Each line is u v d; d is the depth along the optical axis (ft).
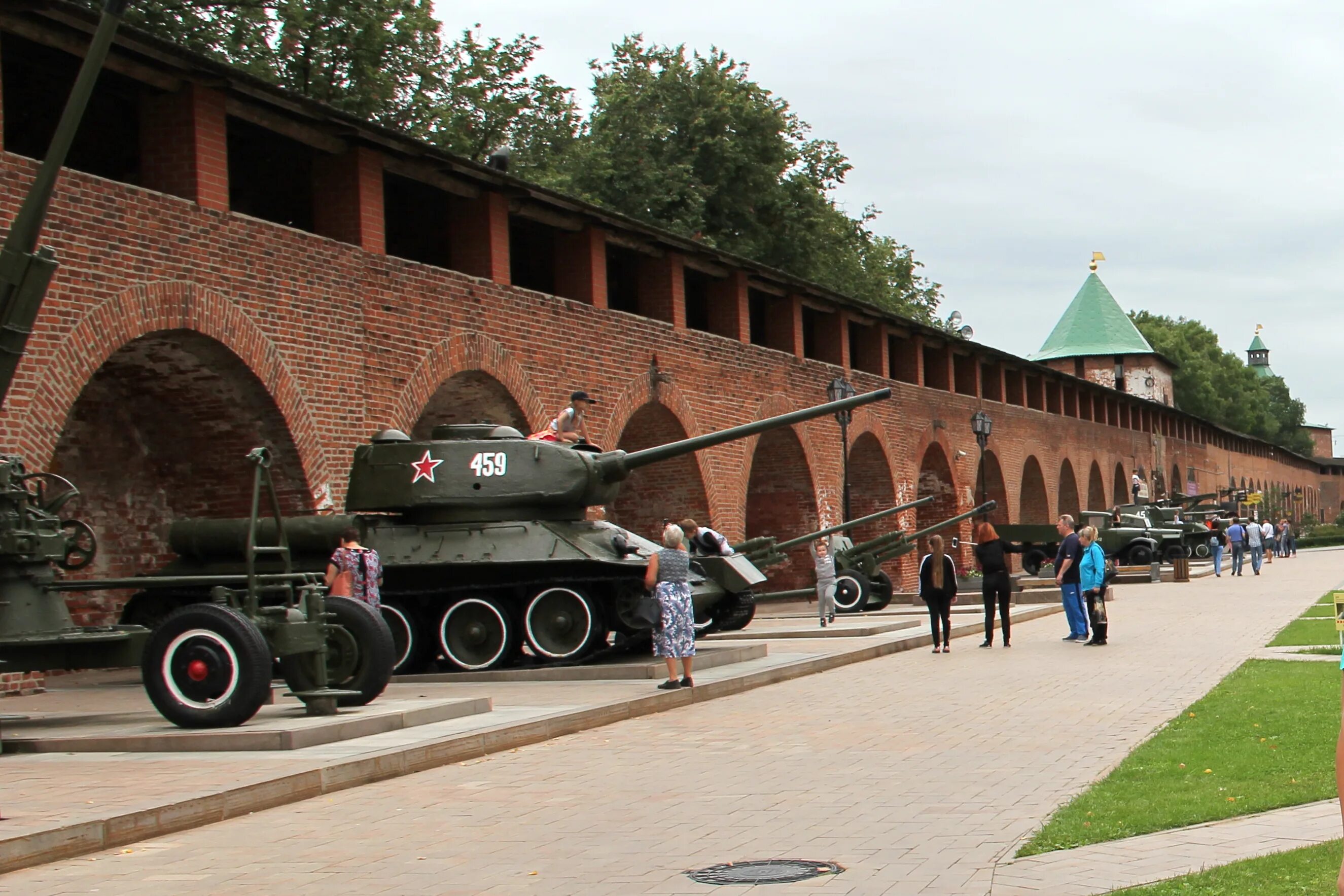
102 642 36.06
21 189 46.32
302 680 37.11
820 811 26.66
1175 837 22.08
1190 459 238.27
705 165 141.38
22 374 45.37
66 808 25.64
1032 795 27.58
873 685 49.65
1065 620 84.99
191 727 34.40
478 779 31.50
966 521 131.13
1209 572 145.79
